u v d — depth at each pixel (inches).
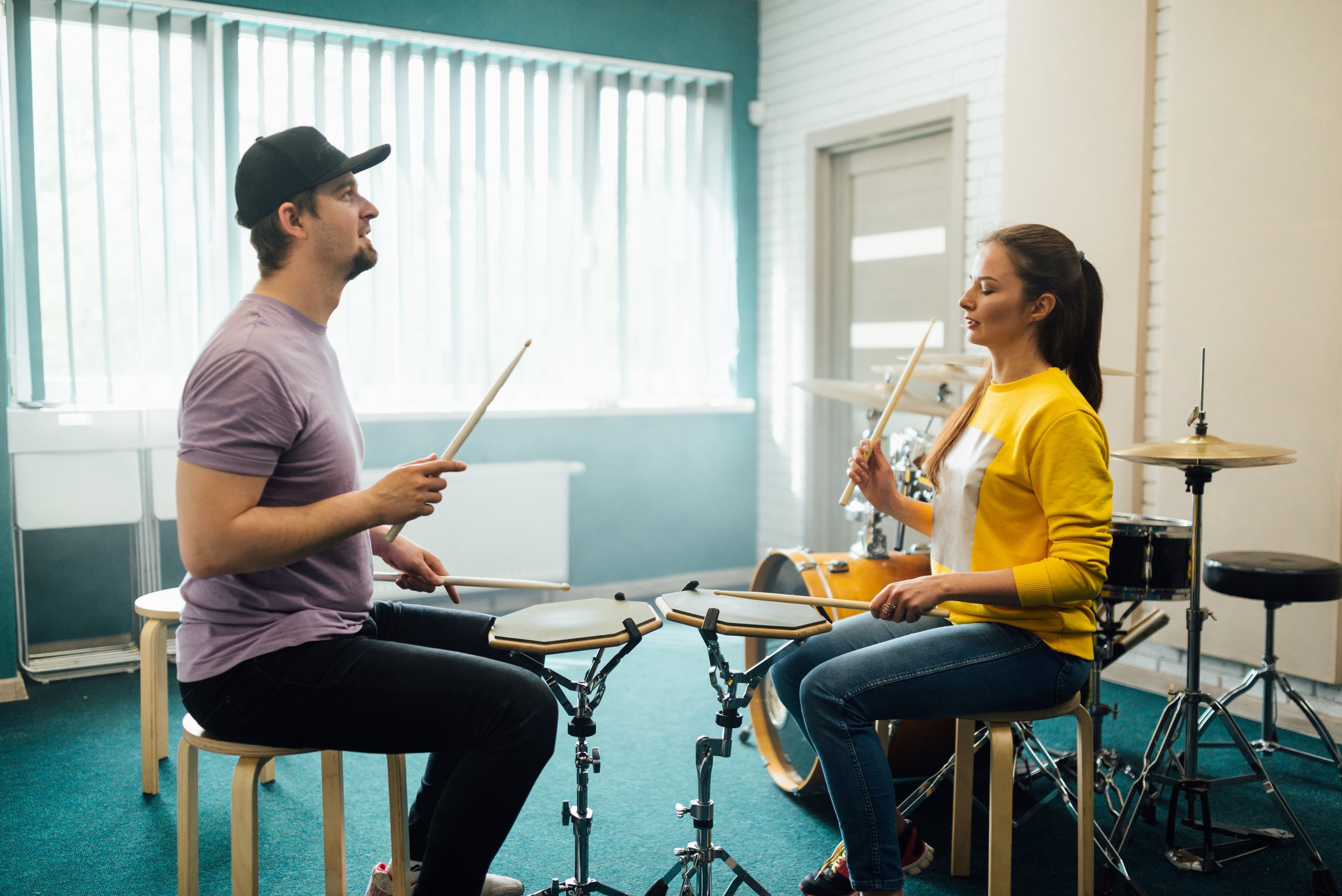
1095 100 136.1
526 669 69.4
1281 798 85.3
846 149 181.9
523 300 176.6
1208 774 106.1
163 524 151.2
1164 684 133.3
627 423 189.3
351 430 65.0
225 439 56.2
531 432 179.3
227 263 152.1
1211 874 85.7
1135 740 115.0
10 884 83.2
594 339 182.2
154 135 146.9
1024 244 71.0
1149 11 130.0
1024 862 88.0
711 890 81.2
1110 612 94.0
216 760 109.6
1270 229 119.9
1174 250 129.4
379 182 162.6
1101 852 82.8
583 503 186.2
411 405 167.0
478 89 169.2
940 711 69.0
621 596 72.4
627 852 88.4
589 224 180.2
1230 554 105.0
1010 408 71.3
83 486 139.9
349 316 161.3
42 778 105.2
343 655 59.6
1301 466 118.7
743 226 198.5
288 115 155.4
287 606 60.5
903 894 78.9
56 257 141.9
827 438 190.9
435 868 58.8
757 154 199.0
